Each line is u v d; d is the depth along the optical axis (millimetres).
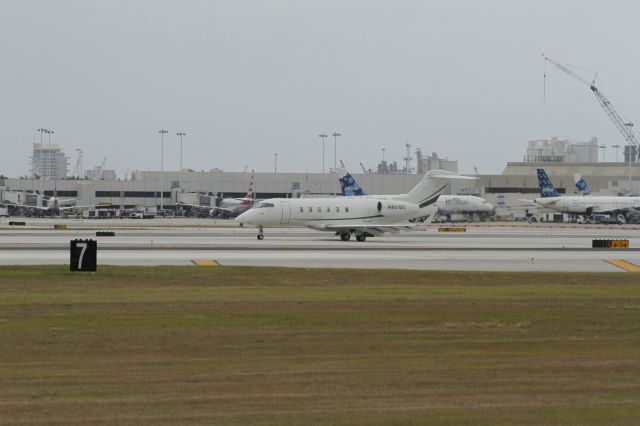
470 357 97188
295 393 80562
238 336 108688
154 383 84000
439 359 96062
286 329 114000
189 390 81375
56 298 144375
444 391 81625
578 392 81500
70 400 77500
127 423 70812
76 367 90625
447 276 192125
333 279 183250
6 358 94562
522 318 125000
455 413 74312
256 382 84688
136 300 141750
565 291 160625
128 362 93312
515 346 103875
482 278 188750
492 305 138250
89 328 113188
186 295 149750
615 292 159125
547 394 80750
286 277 186000
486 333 112375
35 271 190250
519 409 75562
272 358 96000
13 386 82312
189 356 96688
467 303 140250
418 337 109188
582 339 108812
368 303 139125
